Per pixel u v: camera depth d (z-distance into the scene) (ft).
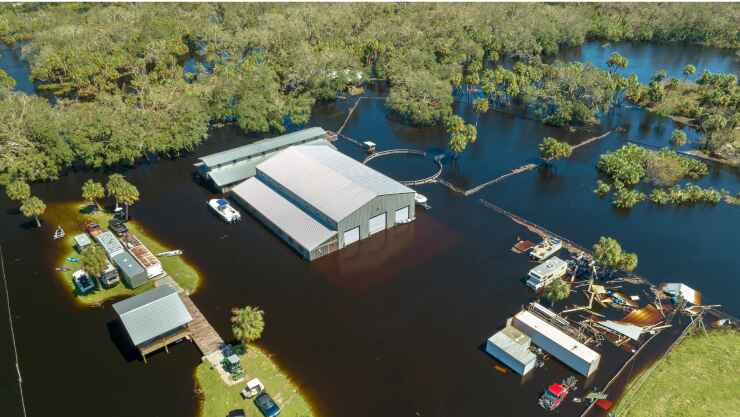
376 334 264.11
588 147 470.39
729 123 466.70
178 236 347.77
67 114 444.14
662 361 243.60
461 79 598.34
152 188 411.95
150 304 255.50
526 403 224.53
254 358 250.78
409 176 422.00
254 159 424.05
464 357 249.14
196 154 471.21
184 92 517.14
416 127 522.06
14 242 346.95
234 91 511.81
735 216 363.15
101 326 273.54
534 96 530.27
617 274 303.27
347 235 330.13
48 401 232.32
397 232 347.97
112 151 434.71
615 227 350.23
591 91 517.14
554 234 341.82
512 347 242.78
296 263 319.06
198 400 229.25
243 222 362.74
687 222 356.18
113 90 606.14
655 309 274.36
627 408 220.64
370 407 224.53
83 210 383.24
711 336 257.75
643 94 559.79
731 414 217.77
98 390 236.43
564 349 239.30
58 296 296.30
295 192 352.69
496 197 389.19
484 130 509.76
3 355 257.34
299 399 228.84
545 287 290.97
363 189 337.52
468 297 287.69
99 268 289.33
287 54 629.10
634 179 396.98
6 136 409.69
